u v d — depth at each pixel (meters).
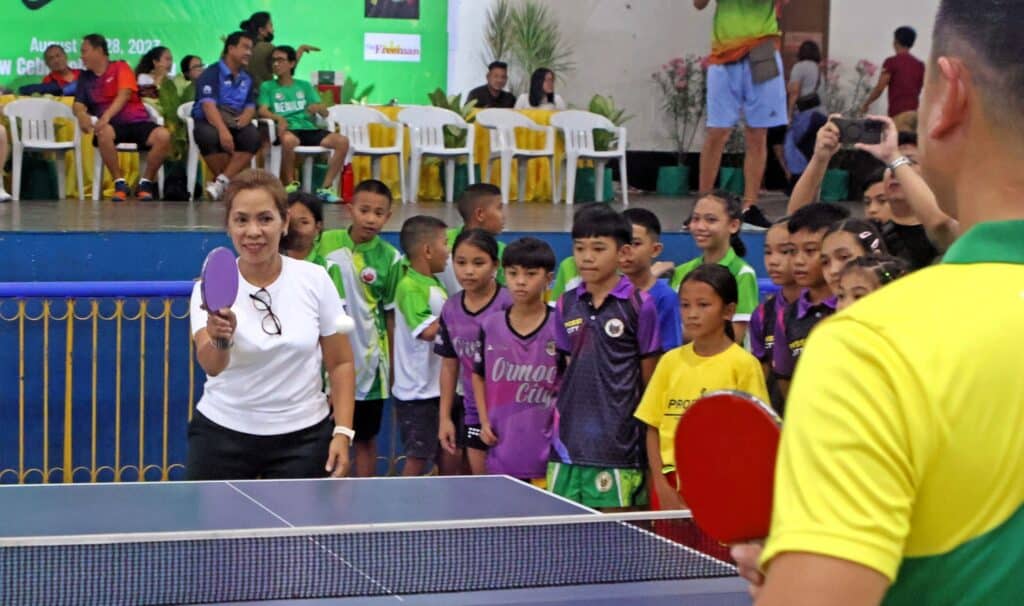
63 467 6.83
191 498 3.75
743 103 9.16
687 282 4.56
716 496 1.49
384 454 7.11
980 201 1.32
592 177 13.08
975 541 1.20
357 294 6.31
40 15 15.43
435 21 16.44
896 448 1.18
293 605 2.67
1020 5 1.27
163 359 6.92
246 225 4.21
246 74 11.46
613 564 3.05
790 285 4.99
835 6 16.30
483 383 5.32
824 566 1.17
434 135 12.41
